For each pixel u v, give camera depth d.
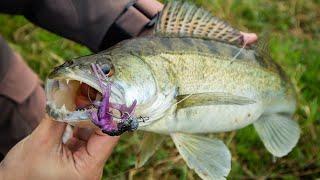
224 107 0.53
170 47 0.52
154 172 0.71
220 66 0.54
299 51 0.88
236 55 0.55
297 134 0.60
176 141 0.53
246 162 0.74
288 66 0.82
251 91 0.55
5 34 0.92
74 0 0.63
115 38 0.63
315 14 0.99
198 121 0.52
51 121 0.46
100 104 0.44
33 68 0.87
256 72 0.56
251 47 0.57
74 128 0.52
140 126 0.49
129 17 0.62
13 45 0.90
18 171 0.47
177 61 0.51
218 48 0.54
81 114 0.43
